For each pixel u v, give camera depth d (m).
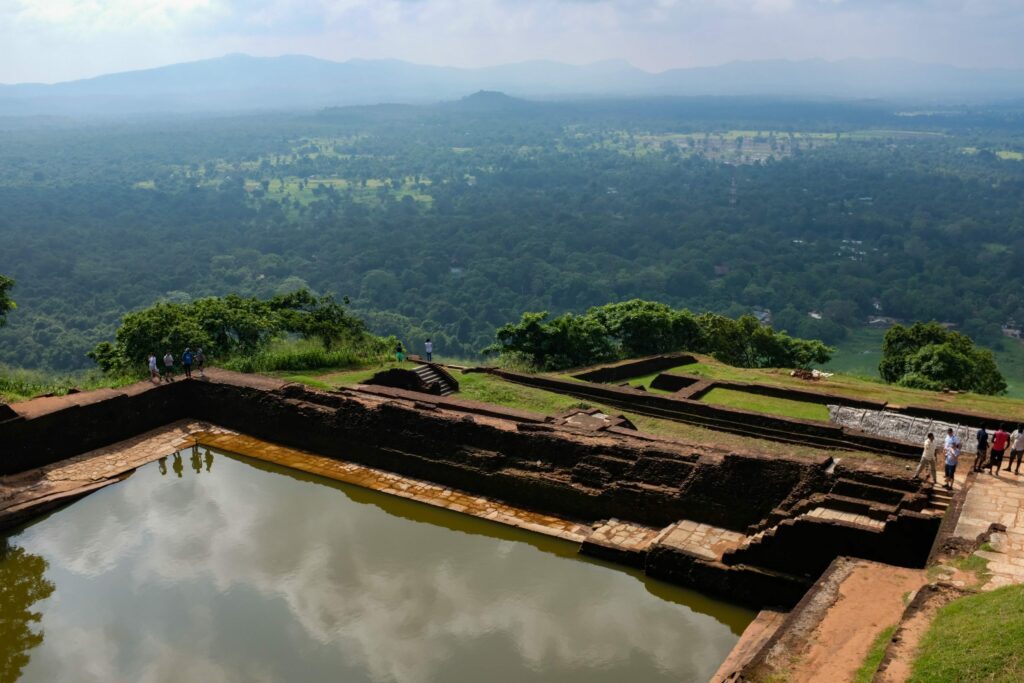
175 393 28.52
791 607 16.22
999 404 29.27
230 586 17.95
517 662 15.09
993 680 10.13
